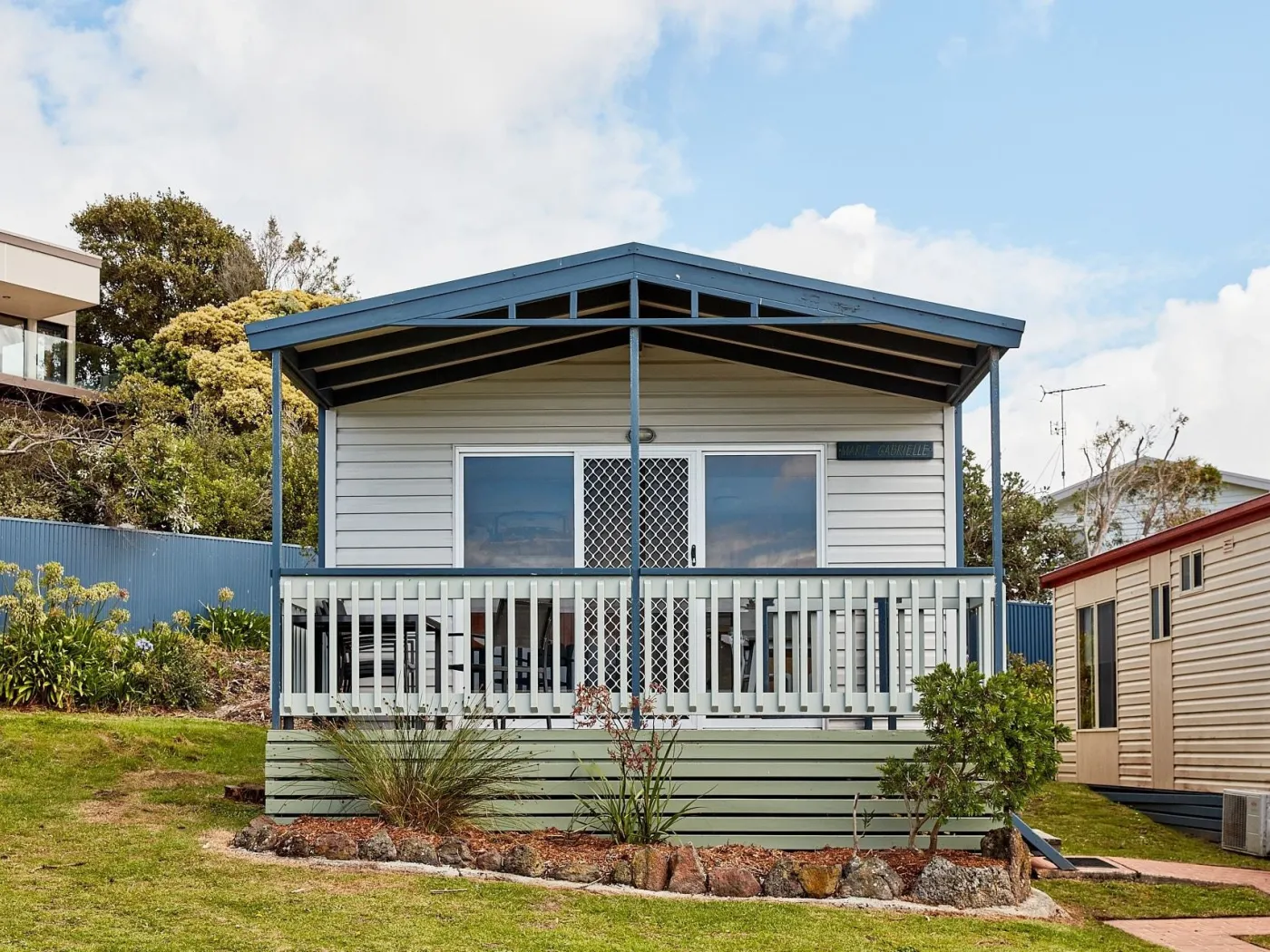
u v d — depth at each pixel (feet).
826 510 33.94
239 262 120.88
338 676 29.66
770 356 33.96
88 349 87.25
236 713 43.83
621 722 27.07
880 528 33.94
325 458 34.04
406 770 25.96
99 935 19.06
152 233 123.75
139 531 54.70
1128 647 43.16
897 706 26.91
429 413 34.27
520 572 27.40
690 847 24.58
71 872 22.74
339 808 26.78
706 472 34.14
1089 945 21.86
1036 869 28.22
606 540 34.04
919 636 27.09
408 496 34.09
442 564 33.86
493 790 26.35
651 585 27.43
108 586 44.45
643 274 28.04
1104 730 45.14
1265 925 24.31
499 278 27.89
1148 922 24.27
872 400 34.27
